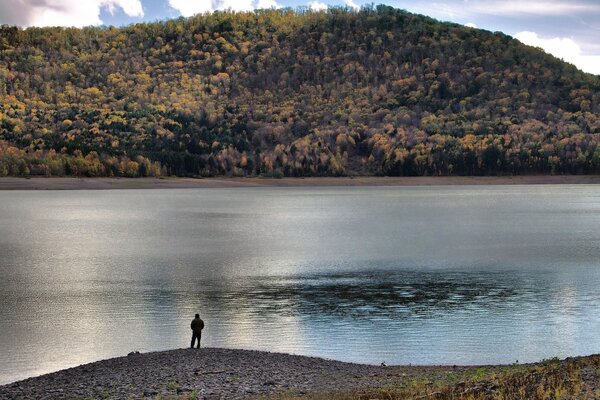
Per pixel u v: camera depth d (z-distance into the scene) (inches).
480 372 1052.5
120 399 969.5
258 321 1739.7
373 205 7603.4
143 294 2112.5
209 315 1811.0
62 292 2144.4
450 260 2896.2
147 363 1196.5
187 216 5930.1
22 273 2564.0
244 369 1147.9
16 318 1768.0
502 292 2110.0
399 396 899.4
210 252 3243.1
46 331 1627.7
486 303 1941.4
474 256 3034.0
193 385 1038.4
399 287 2214.6
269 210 6786.4
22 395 1020.5
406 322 1707.7
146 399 962.1
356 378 1089.4
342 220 5378.9
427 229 4512.8
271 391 998.4
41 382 1095.6
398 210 6658.5
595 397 765.3
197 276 2476.6
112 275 2506.2
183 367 1159.6
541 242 3634.4
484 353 1409.9
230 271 2605.8
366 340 1531.7
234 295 2089.1
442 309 1863.9
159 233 4301.2
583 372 914.7
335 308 1888.5
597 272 2513.5
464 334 1581.0
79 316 1791.3
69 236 4116.6
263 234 4205.2
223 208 7155.5
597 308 1862.7
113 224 5044.3
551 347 1456.7
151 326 1690.5
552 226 4702.3
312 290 2170.3
